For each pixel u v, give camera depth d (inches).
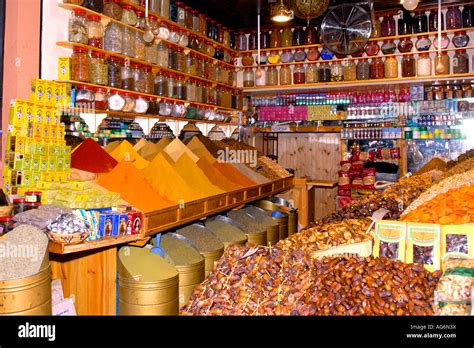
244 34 252.4
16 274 76.3
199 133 225.8
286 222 189.3
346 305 73.1
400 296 74.3
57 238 86.3
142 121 177.8
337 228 104.0
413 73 221.6
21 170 104.5
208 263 126.7
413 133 238.5
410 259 90.0
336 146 284.7
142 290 101.5
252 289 78.0
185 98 194.2
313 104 256.5
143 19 164.4
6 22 121.4
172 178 135.8
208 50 217.6
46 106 113.3
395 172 240.2
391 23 224.2
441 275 79.0
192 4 206.8
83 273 108.9
